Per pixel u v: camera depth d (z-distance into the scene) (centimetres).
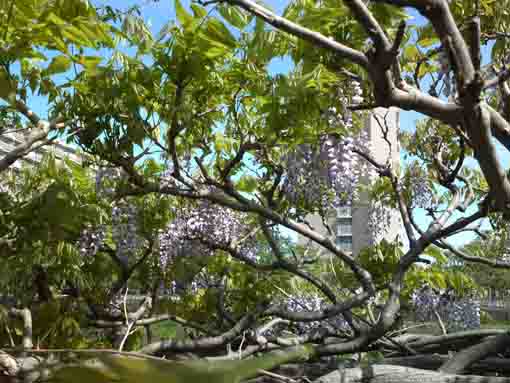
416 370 285
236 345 536
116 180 453
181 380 33
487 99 492
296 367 391
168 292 605
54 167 456
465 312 611
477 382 268
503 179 266
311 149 390
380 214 581
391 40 393
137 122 390
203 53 371
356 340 389
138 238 528
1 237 415
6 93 373
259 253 641
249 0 242
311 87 353
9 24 357
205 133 479
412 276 617
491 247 792
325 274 718
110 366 38
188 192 436
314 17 331
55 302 476
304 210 476
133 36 379
